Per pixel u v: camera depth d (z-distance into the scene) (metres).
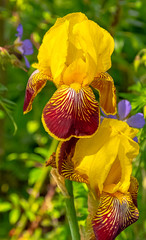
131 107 0.74
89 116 0.56
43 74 0.59
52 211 0.91
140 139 0.77
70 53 0.58
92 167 0.57
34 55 0.75
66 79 0.58
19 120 1.02
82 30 0.57
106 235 0.56
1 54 0.75
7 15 0.96
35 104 0.70
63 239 0.88
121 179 0.58
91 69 0.58
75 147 0.57
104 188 0.58
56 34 0.58
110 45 0.59
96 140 0.57
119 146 0.57
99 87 0.59
